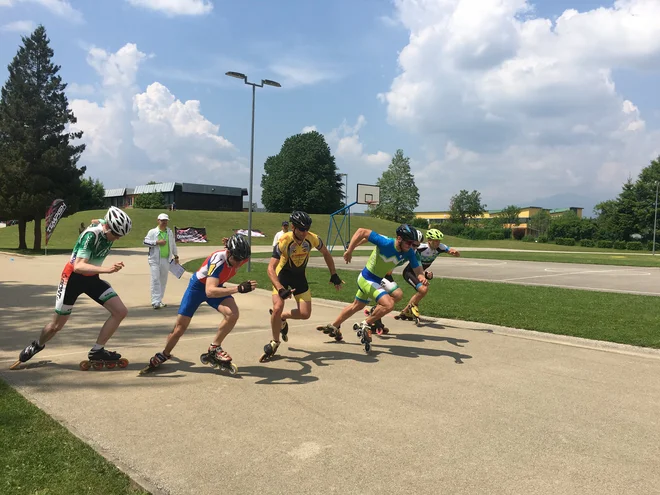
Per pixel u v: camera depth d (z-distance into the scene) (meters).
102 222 5.11
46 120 28.25
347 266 20.70
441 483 2.94
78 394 4.41
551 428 3.80
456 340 6.89
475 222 90.81
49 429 3.53
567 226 68.06
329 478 2.98
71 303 5.14
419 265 6.41
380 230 59.62
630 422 3.94
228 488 2.84
